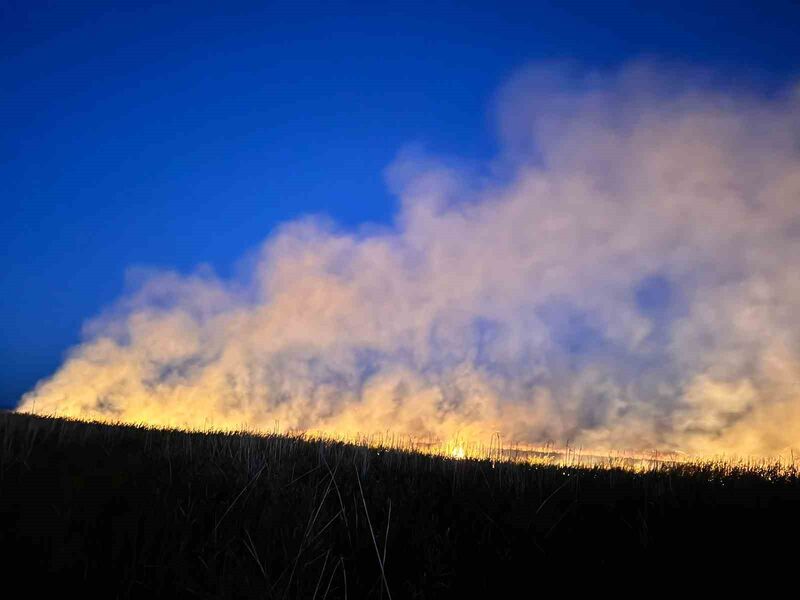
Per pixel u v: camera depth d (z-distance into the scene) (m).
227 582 2.91
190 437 7.56
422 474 6.17
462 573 3.36
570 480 5.91
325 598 2.86
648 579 3.39
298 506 4.11
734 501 5.14
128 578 2.87
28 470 4.56
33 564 2.91
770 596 3.25
